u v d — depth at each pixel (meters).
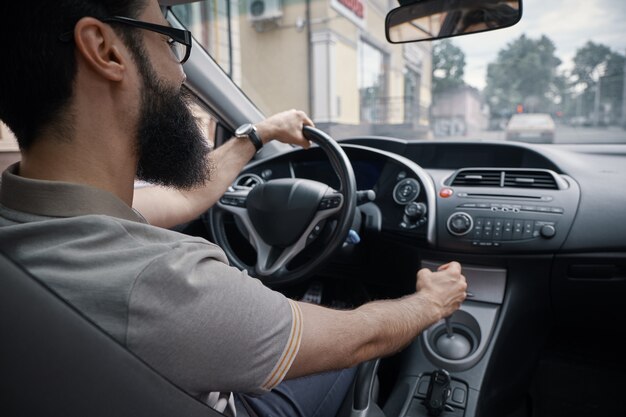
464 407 1.06
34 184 0.45
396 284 1.43
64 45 0.45
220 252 0.51
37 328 0.39
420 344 1.18
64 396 0.40
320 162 1.56
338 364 0.55
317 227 1.09
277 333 0.48
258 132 1.13
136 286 0.41
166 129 0.54
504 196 1.25
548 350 1.50
